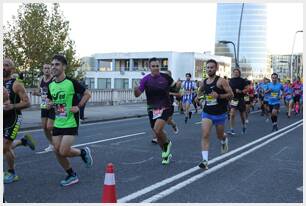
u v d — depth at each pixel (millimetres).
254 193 6289
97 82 75375
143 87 8211
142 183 6715
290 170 7941
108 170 4984
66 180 6508
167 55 69188
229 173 7566
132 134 12977
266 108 17953
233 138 12375
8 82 6531
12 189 6234
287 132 14055
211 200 5875
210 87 7867
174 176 7227
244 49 79562
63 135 6379
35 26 30953
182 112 22000
